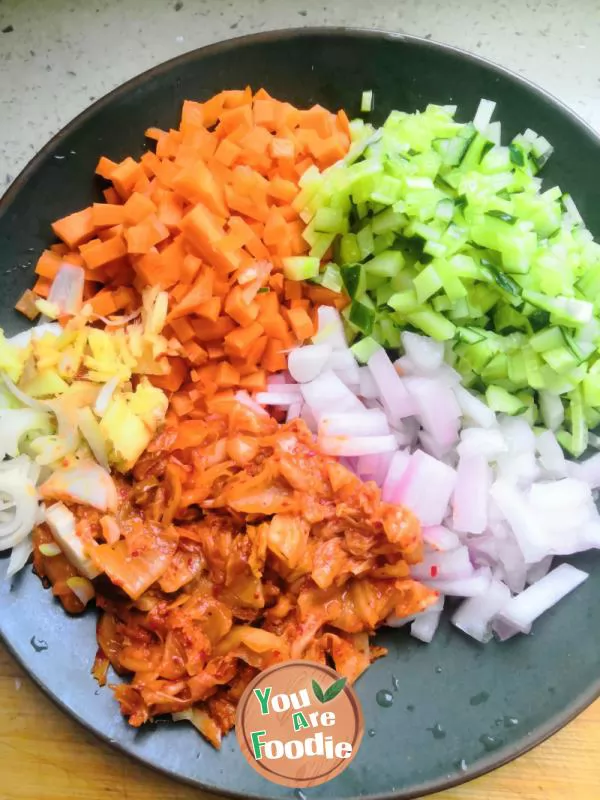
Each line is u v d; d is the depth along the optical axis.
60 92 0.30
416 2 0.30
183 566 0.23
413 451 0.26
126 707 0.22
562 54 0.30
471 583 0.24
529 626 0.24
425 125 0.25
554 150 0.26
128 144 0.26
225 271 0.24
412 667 0.24
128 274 0.25
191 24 0.30
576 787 0.24
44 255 0.25
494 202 0.24
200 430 0.24
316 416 0.25
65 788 0.23
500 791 0.24
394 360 0.26
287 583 0.23
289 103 0.27
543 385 0.25
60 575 0.23
